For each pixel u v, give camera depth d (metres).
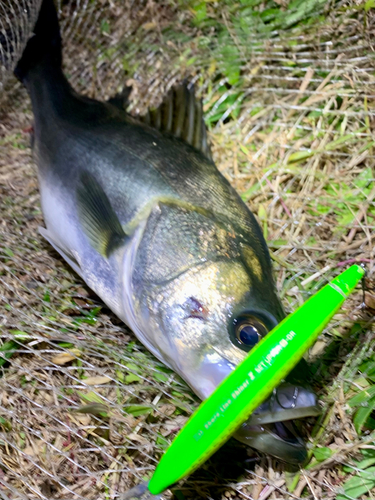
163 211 0.25
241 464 0.25
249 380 0.19
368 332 0.28
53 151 0.32
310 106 0.39
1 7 0.40
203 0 0.44
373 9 0.39
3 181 0.39
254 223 0.26
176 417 0.26
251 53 0.42
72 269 0.34
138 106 0.43
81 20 0.47
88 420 0.26
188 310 0.23
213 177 0.27
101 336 0.30
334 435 0.25
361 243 0.32
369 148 0.36
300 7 0.41
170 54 0.45
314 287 0.31
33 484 0.24
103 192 0.28
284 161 0.37
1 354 0.28
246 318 0.21
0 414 0.27
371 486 0.23
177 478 0.20
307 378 0.21
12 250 0.34
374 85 0.37
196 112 0.30
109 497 0.24
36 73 0.36
